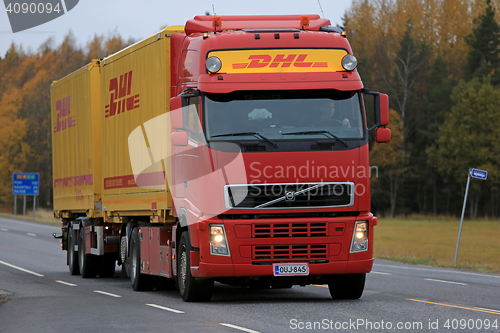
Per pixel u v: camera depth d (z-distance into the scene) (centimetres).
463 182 14450
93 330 1583
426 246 6988
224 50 2009
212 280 2070
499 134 13862
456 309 1906
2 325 1705
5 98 17075
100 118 3027
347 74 2006
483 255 5650
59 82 3653
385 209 15338
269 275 1967
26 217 10800
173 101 1989
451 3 15975
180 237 2173
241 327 1573
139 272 2559
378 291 2461
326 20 2261
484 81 14125
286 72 1989
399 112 14750
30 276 3275
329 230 1961
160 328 1583
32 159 16738
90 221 3169
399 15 15800
